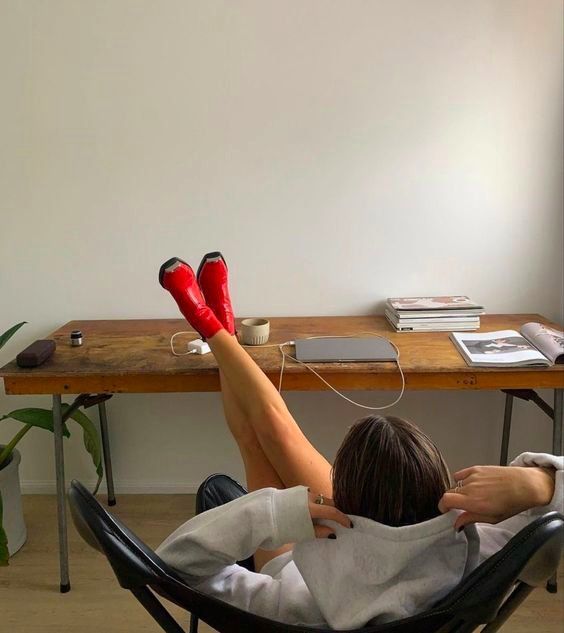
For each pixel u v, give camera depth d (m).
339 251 2.33
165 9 2.17
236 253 2.33
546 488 0.87
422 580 0.82
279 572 1.09
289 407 2.44
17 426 2.47
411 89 2.21
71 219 2.31
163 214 2.30
